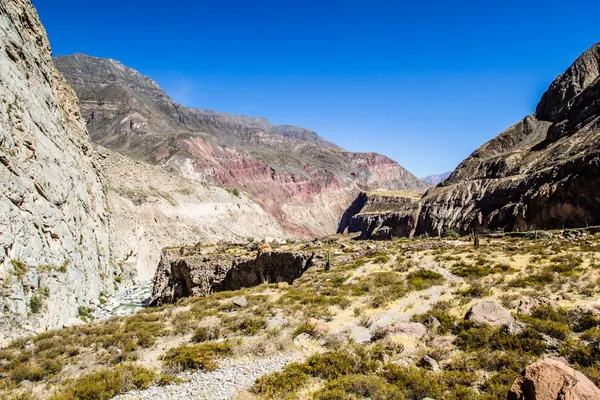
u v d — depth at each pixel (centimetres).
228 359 1456
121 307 4547
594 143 8325
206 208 13800
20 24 3872
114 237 6788
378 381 1134
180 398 1166
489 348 1318
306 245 4756
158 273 4931
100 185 6644
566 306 1641
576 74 15450
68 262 3597
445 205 12938
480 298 1936
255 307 2266
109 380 1269
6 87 3094
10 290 2488
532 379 788
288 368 1306
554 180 8575
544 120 15912
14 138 3038
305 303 2241
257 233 15338
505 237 5059
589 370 1039
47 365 1471
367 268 3095
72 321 3231
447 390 1075
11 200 2788
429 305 1956
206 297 2811
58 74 6094
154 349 1664
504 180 11019
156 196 11519
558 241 3600
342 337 1586
